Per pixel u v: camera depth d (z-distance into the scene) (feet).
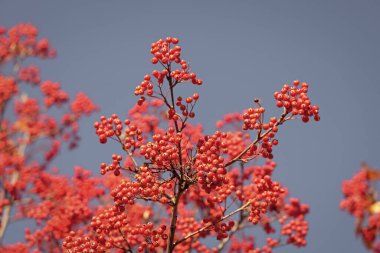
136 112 50.29
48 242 53.11
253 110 30.73
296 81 30.27
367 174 31.58
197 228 45.01
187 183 30.83
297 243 48.11
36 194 59.88
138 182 30.71
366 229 30.25
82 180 56.59
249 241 53.26
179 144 30.60
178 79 30.40
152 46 31.04
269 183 32.78
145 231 32.30
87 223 53.47
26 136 74.95
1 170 65.57
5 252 54.80
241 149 45.80
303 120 29.89
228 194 33.60
